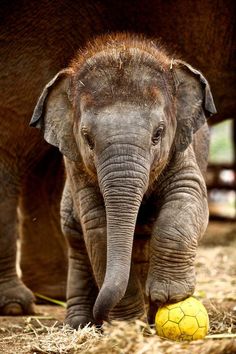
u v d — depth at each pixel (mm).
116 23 12156
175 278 9367
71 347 9484
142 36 11758
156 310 9953
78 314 10508
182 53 12539
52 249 13547
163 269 9391
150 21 12242
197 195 9734
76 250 10586
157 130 9234
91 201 9703
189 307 9297
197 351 8578
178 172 9781
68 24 11930
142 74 9367
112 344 8711
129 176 8922
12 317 12133
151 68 9453
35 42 11906
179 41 12461
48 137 9875
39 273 13578
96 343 9164
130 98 9195
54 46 11961
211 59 12695
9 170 12305
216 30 12531
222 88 12961
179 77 9844
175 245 9352
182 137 9773
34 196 13430
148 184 9227
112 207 8906
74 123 9664
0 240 12352
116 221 8875
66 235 10562
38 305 13453
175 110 9750
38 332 10664
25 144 12258
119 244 8812
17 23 11828
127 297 9445
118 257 8758
